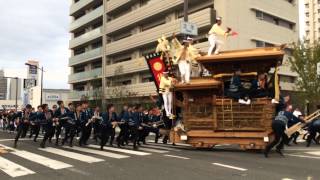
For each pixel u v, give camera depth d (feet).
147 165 38.19
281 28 152.87
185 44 54.65
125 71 178.70
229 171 34.32
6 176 33.01
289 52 156.25
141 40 165.48
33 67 222.48
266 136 47.73
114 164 39.01
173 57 57.62
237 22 133.59
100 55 202.90
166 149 53.62
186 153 48.29
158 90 59.31
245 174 32.78
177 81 55.47
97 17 208.03
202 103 52.13
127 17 177.17
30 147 56.49
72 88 241.76
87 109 60.34
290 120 51.72
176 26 143.95
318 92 128.06
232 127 49.83
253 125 48.70
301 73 131.23
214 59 51.11
